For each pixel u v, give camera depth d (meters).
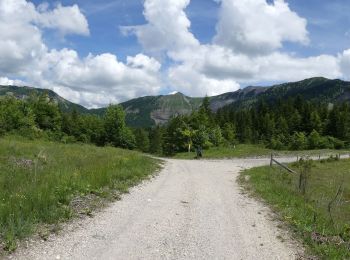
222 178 19.91
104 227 8.80
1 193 10.08
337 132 98.12
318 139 85.56
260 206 12.67
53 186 11.52
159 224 9.47
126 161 20.23
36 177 12.65
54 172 14.02
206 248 7.88
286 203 13.04
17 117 47.66
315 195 17.58
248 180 19.02
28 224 7.89
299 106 121.31
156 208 11.27
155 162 26.00
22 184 11.59
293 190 16.36
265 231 9.50
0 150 19.72
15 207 8.70
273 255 7.73
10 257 6.46
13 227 7.50
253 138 103.12
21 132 45.72
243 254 7.68
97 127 79.50
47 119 62.88
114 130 72.12
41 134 49.00
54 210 9.30
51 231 8.04
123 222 9.38
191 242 8.20
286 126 104.19
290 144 86.69
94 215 9.77
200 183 17.39
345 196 19.31
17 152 20.11
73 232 8.19
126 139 72.62
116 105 73.00
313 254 7.88
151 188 14.86
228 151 49.69
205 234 8.89
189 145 57.81
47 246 7.18
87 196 11.74
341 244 8.53
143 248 7.59
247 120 113.12
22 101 60.34
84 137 78.62
